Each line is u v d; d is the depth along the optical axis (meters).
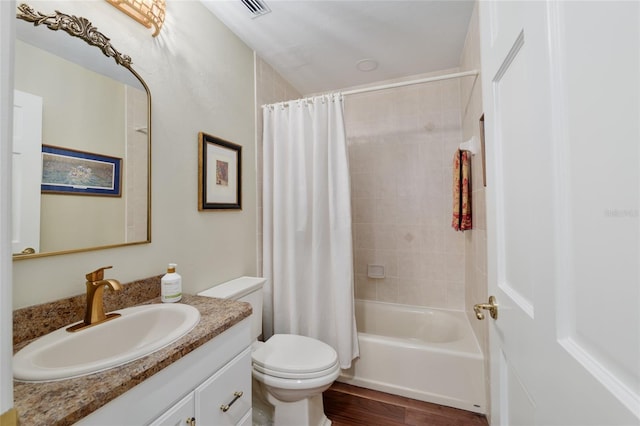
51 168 0.87
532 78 0.52
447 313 2.25
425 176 2.39
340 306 1.75
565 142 0.43
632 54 0.31
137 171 1.13
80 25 0.94
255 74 1.98
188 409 0.77
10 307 0.33
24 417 0.48
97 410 0.55
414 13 1.62
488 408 1.50
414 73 2.35
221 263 1.61
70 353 0.78
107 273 1.03
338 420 1.55
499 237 0.75
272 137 1.98
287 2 1.51
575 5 0.40
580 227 0.40
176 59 1.33
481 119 1.48
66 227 0.90
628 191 0.31
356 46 1.94
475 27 1.56
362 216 2.58
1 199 0.33
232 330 0.97
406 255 2.46
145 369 0.64
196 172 1.44
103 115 1.01
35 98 0.84
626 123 0.31
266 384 1.29
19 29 0.81
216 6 1.53
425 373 1.70
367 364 1.83
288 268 1.87
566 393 0.43
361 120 2.57
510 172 0.67
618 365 0.33
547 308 0.48
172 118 1.31
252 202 1.92
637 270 0.30
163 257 1.25
